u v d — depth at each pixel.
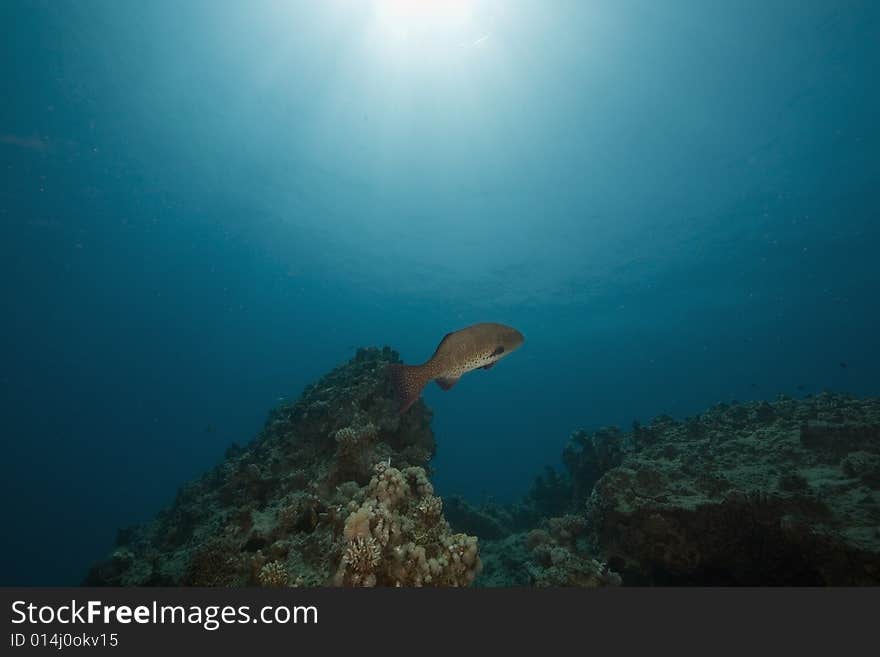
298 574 4.91
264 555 5.39
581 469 11.67
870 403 9.29
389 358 11.11
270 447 9.52
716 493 6.80
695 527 6.29
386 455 7.56
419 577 4.29
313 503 6.00
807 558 5.32
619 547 7.09
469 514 13.23
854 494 6.28
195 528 7.68
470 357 3.73
